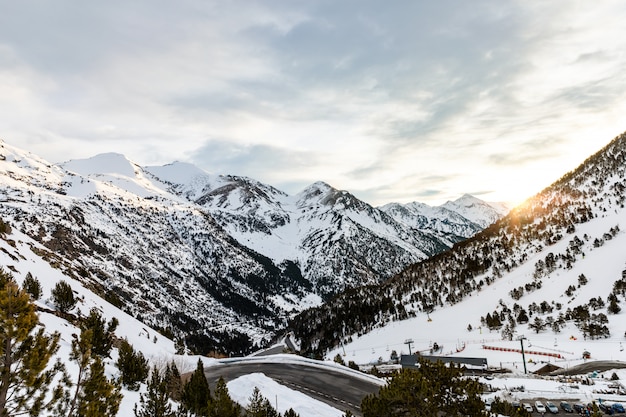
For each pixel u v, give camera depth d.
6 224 94.25
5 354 14.97
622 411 53.41
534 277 170.50
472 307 169.88
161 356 74.19
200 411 36.38
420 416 26.41
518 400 61.81
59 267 100.31
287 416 43.53
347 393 66.06
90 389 18.55
